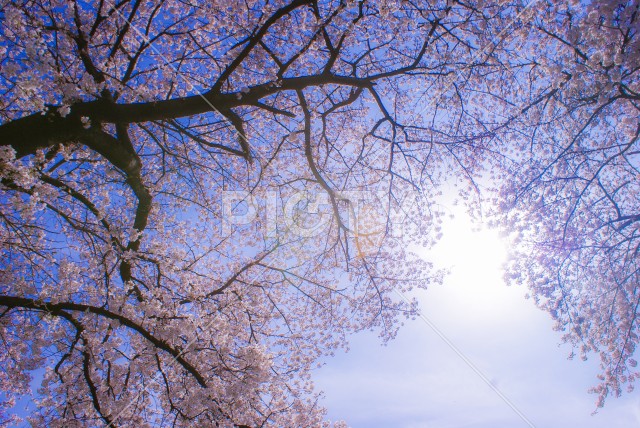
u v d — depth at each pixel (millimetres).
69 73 7289
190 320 7488
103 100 6602
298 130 8867
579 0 7922
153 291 7867
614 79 6977
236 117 7922
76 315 7234
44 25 6656
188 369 7168
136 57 7613
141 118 6945
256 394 8438
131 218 9898
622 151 7828
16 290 6984
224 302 8602
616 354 9094
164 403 7941
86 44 7047
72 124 6402
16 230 6602
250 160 8625
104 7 7043
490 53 8797
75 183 8555
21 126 6191
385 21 9438
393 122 8914
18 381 7816
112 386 7441
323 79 7734
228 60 8367
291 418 9367
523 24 8734
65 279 6949
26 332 7199
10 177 5586
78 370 7414
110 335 7465
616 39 7129
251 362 7766
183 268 8828
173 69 8414
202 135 9625
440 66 8984
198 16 9109
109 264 8172
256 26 8742
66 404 7324
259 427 7555
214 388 7277
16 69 5277
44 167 6789
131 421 7707
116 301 7301
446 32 9031
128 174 7555
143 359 7848
